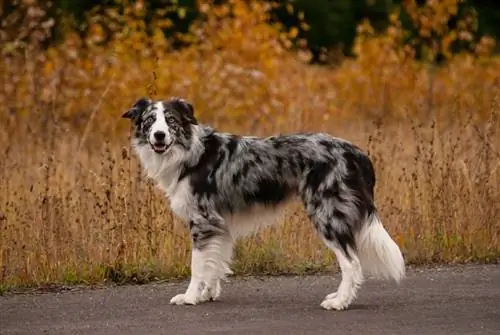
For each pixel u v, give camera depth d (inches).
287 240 551.5
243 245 539.8
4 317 430.6
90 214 554.6
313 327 401.4
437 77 976.9
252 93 861.2
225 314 430.9
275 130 793.6
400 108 888.9
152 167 470.6
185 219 470.6
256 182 466.3
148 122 464.1
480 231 573.0
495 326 398.6
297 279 515.5
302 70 952.9
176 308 446.0
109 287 501.0
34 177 626.5
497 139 683.4
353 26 1651.1
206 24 911.0
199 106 861.2
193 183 466.3
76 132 800.9
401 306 440.8
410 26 1481.3
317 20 1632.6
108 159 587.2
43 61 850.8
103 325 411.2
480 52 1023.6
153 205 558.3
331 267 538.3
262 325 406.3
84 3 1251.2
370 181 458.0
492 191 596.1
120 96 837.8
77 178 599.2
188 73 871.7
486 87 913.5
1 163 640.4
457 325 401.1
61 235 530.6
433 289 479.2
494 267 539.5
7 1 911.0
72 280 510.0
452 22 1284.4
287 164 461.7
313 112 844.6
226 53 884.6
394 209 578.9
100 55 881.5
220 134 475.5
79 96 838.5
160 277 520.1
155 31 914.7
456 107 809.5
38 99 823.7
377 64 959.6
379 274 468.8
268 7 913.5
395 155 670.5
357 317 419.5
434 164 640.4
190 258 534.9
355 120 882.1
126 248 528.1
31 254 517.7
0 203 580.7
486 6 1681.8
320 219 450.3
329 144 458.0
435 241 565.9
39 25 882.8
